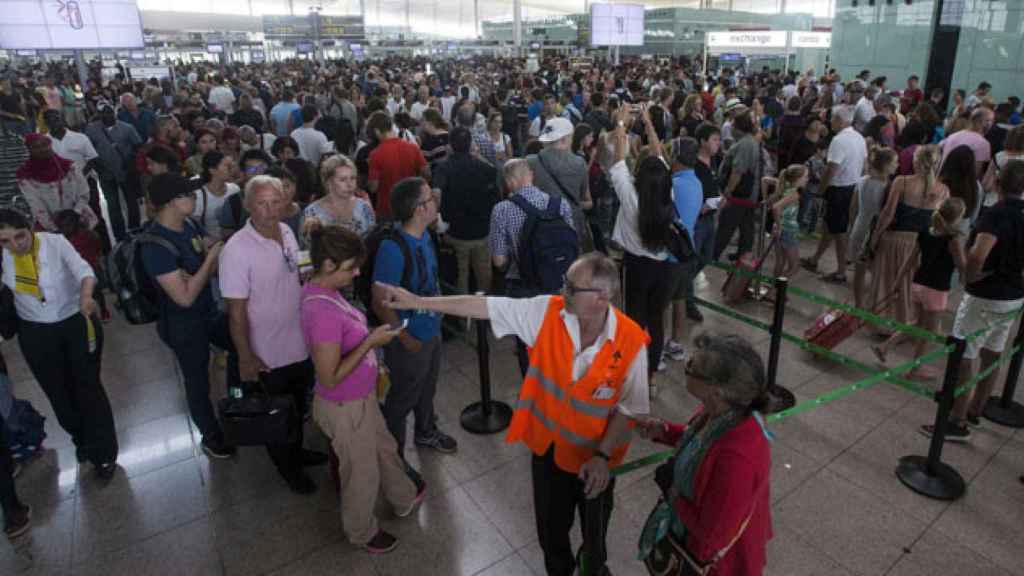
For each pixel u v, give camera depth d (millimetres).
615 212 6176
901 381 3238
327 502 3291
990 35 14133
